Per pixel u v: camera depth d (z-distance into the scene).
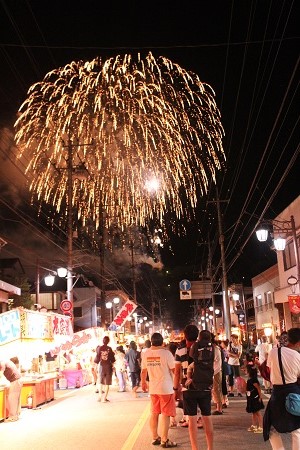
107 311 68.81
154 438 9.14
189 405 7.89
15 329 14.36
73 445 9.34
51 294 49.66
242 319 52.56
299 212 26.36
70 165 24.67
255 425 10.07
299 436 6.11
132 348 18.47
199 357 7.98
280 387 6.27
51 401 17.23
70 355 24.44
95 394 19.36
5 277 38.19
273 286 39.25
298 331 6.52
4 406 13.09
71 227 25.64
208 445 7.82
